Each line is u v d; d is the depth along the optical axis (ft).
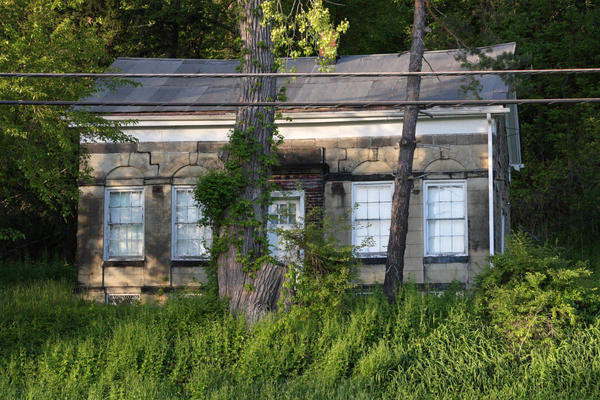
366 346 47.75
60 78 54.65
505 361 45.70
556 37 103.04
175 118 66.69
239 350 48.19
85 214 68.03
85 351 46.42
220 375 45.42
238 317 50.47
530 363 45.85
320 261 51.31
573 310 48.24
